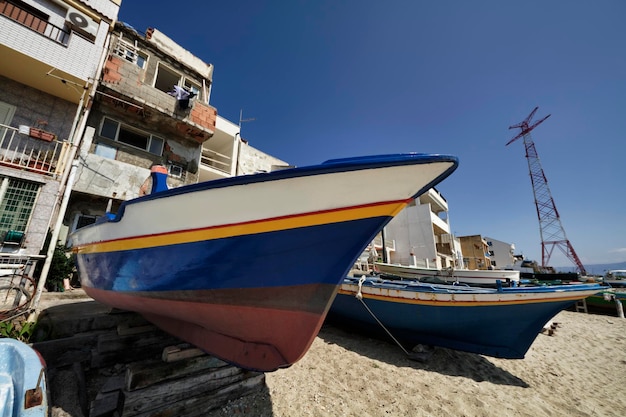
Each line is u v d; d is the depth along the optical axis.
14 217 6.08
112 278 3.42
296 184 2.19
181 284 2.70
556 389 4.63
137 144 10.08
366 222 2.20
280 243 2.32
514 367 5.51
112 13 9.31
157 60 10.59
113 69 8.45
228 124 14.93
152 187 4.08
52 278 6.69
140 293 3.07
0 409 2.00
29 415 1.83
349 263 2.29
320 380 4.01
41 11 7.58
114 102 8.85
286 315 2.42
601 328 10.48
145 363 2.90
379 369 4.62
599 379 5.30
